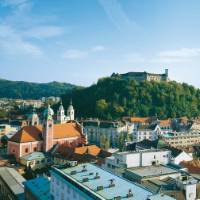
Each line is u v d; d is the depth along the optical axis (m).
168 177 94.88
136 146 185.38
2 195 127.38
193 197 85.62
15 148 179.12
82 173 86.81
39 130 190.25
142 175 93.19
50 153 182.00
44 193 99.62
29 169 157.75
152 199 66.94
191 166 122.94
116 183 78.12
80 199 75.75
